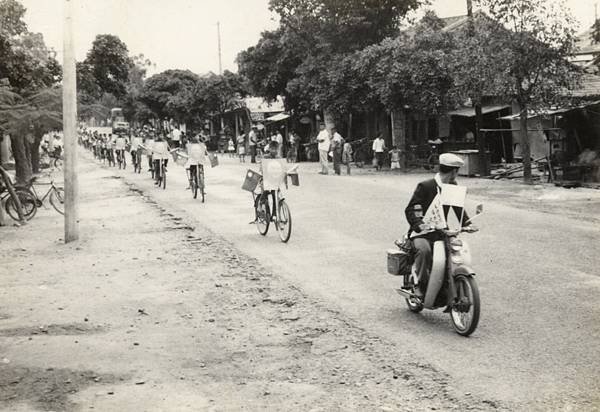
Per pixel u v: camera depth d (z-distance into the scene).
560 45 20.09
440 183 6.87
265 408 5.02
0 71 19.25
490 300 7.83
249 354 6.27
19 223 15.80
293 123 43.19
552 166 22.02
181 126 66.56
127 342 6.69
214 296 8.42
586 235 11.87
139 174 31.34
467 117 33.50
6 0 18.64
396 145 29.23
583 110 22.16
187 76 68.00
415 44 26.41
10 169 34.69
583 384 5.24
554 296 7.92
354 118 39.22
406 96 26.06
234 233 13.17
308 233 12.81
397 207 16.00
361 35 32.47
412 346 6.31
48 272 10.14
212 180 25.30
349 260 10.32
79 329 7.16
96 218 16.17
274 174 12.15
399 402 5.05
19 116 18.30
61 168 41.28
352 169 30.22
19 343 6.70
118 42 26.28
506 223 13.37
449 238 6.79
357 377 5.60
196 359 6.16
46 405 5.13
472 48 20.73
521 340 6.36
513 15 19.83
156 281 9.34
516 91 21.17
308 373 5.74
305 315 7.49
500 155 31.38
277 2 32.97
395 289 8.56
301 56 36.41
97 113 27.62
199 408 5.04
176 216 15.82
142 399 5.23
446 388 5.26
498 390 5.19
